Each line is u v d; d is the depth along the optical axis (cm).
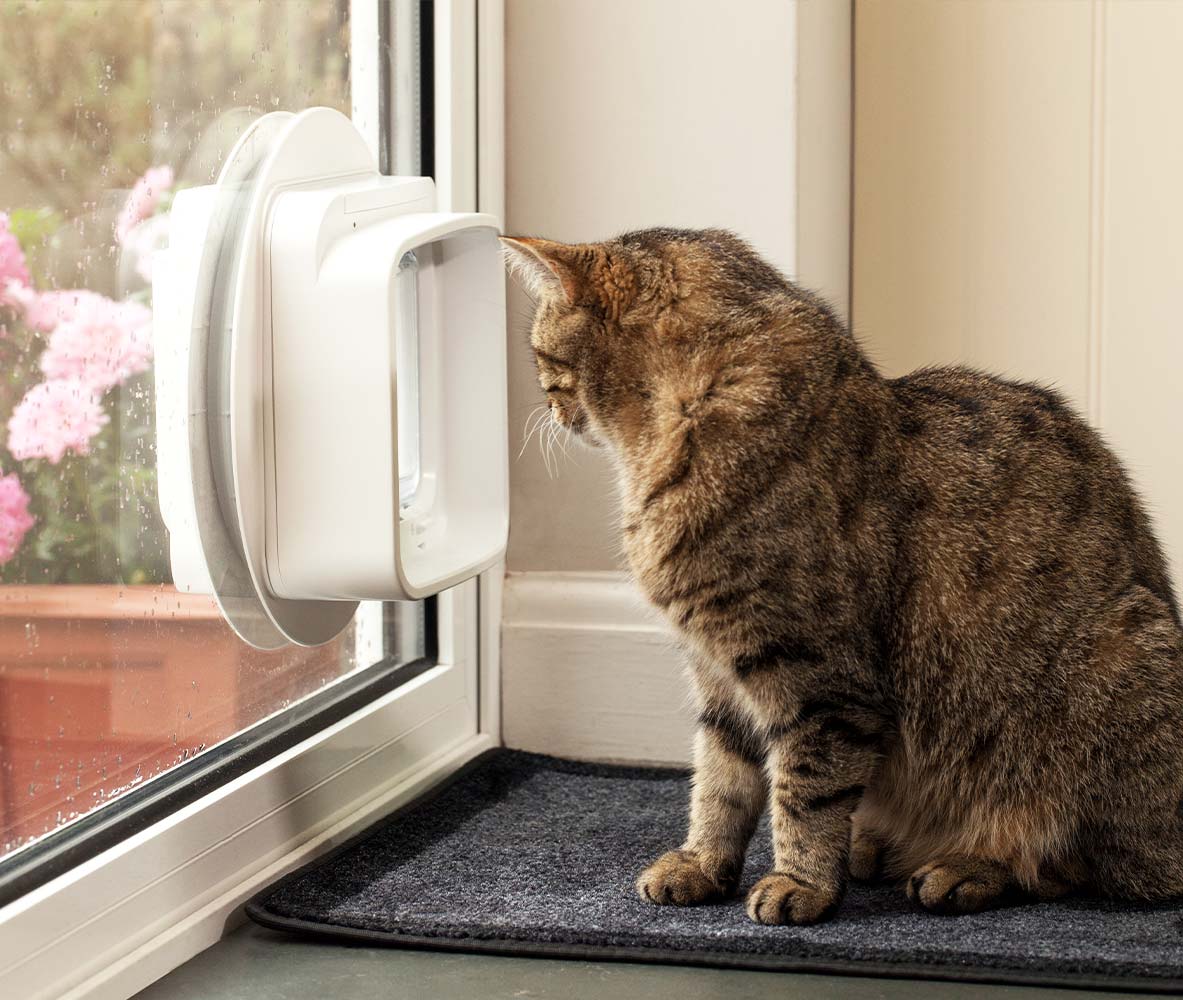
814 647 150
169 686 158
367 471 153
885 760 163
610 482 219
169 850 146
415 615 211
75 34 139
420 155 205
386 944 148
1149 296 230
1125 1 225
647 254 163
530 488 221
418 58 204
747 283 162
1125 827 158
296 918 152
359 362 152
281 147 156
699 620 155
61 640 138
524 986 139
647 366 160
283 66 181
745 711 161
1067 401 186
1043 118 229
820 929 149
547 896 160
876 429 157
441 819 186
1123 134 227
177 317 154
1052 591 158
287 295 153
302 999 137
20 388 131
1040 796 159
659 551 155
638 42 212
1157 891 160
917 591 156
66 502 139
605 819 190
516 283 217
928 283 236
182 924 147
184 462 154
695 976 141
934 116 233
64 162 137
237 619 159
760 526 150
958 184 233
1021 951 142
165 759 158
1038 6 227
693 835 165
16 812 132
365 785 188
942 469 159
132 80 149
